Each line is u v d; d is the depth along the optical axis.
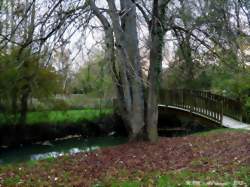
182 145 12.90
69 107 25.11
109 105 26.16
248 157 9.34
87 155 11.66
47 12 10.60
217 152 10.69
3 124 20.88
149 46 13.84
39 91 20.31
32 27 10.62
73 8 10.64
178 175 7.65
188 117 21.12
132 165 9.57
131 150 12.62
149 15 14.00
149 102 15.18
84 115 24.20
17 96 20.34
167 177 7.49
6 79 16.77
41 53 10.68
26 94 20.48
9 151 19.31
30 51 10.90
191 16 14.42
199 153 10.79
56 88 20.61
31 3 10.80
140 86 15.14
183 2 14.30
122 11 12.73
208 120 19.12
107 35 11.32
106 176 8.15
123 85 15.01
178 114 22.12
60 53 10.99
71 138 22.81
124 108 15.50
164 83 24.17
